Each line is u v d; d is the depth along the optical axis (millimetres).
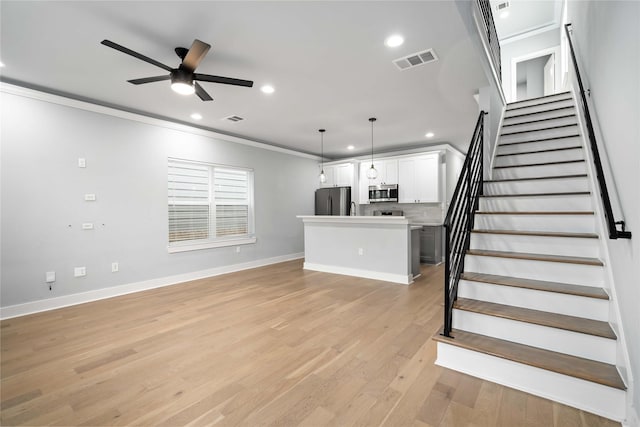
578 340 1737
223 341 2525
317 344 2451
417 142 6469
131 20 2207
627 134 1548
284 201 6707
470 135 5836
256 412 1639
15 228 3217
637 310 1348
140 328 2826
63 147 3547
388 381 1907
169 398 1766
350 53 2705
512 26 6156
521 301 2098
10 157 3188
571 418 1530
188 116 4512
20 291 3236
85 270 3705
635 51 1396
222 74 3102
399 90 3564
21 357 2275
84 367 2123
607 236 2014
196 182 5066
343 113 4426
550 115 4273
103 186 3881
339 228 5254
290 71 3049
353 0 2010
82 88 3439
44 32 2344
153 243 4391
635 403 1358
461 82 3361
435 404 1672
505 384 1822
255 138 5977
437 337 2070
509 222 2766
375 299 3680
